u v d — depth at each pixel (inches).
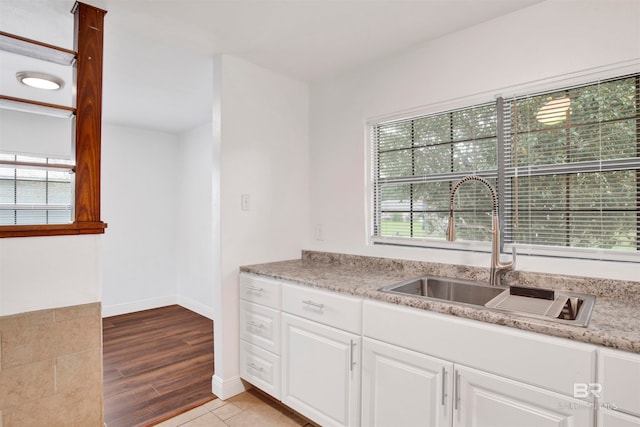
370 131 97.9
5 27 75.5
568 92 67.2
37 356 61.5
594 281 62.6
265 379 86.5
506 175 74.2
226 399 90.7
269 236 101.7
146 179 170.2
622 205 61.9
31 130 134.3
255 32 80.4
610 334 43.4
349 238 100.4
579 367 44.7
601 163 63.6
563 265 66.4
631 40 59.8
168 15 72.6
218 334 92.0
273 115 102.7
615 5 61.1
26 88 111.7
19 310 59.7
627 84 61.3
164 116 146.9
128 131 164.4
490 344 51.7
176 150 180.9
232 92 92.7
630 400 41.5
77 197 65.3
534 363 47.9
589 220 65.2
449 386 55.7
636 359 41.2
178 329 142.9
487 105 77.3
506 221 74.3
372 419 65.6
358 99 99.1
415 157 89.4
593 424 44.0
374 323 65.0
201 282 163.2
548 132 69.4
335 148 105.0
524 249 72.3
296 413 84.4
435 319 57.2
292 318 79.9
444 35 81.7
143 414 82.8
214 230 93.4
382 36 82.4
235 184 93.7
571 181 66.9
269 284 85.7
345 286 71.2
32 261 60.7
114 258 160.4
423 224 87.7
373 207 97.9
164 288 177.0
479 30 76.7
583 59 64.1
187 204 173.2
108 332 138.9
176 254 181.5
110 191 158.9
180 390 94.5
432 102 84.0
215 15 73.0
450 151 83.0
